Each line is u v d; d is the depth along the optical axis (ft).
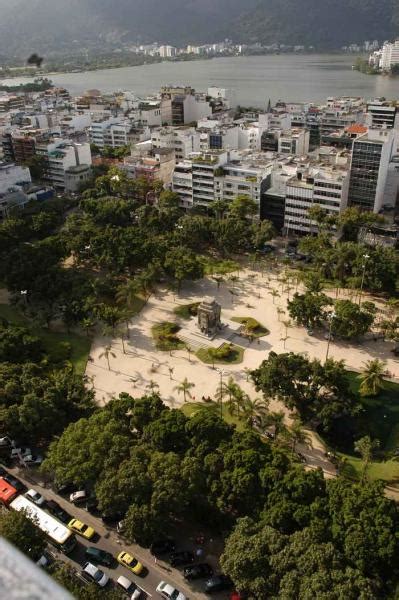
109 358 588.50
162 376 557.33
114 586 338.34
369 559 312.91
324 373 488.02
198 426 410.11
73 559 357.82
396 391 528.22
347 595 284.00
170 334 623.77
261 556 312.91
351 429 482.28
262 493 365.81
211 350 589.32
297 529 344.90
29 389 469.98
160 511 350.23
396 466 439.22
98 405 512.63
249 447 393.29
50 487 419.13
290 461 418.51
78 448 395.96
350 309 582.76
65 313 625.82
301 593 289.94
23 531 333.01
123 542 370.94
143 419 437.17
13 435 441.27
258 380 501.56
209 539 373.20
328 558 306.55
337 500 345.92
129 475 365.81
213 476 379.55
